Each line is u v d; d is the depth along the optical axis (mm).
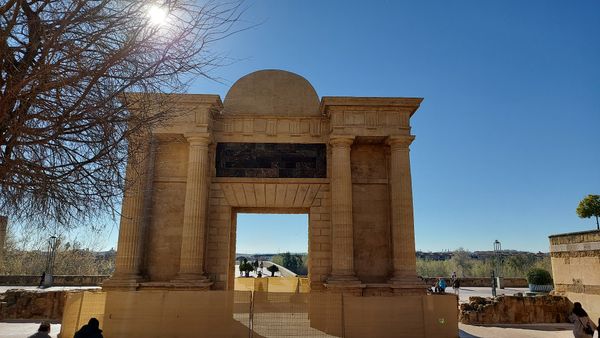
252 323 20516
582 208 41469
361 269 29328
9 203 7949
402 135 29859
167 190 29422
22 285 48031
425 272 122500
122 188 8648
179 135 29000
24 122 7086
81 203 8414
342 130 30031
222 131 31250
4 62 6957
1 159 7125
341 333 20844
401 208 28984
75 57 7254
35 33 7172
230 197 30141
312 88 33875
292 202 30266
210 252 29094
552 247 32156
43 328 14711
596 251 27500
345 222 28469
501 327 27453
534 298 29703
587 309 27688
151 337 20391
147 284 26359
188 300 20875
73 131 7602
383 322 21047
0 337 21234
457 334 21359
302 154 31156
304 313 21078
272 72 33906
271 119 31641
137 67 7844
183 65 8062
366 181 30797
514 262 99562
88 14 7312
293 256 127125
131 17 7602
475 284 57344
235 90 33344
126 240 26812
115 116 7750
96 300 20609
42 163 7848
